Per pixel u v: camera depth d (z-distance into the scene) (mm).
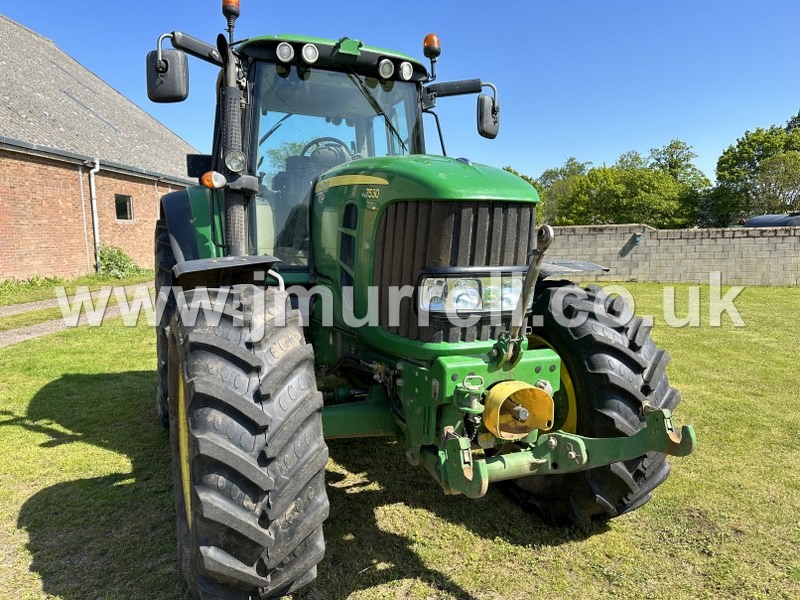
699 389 5160
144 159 17531
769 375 5621
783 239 13391
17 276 12133
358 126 3445
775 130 42250
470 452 2039
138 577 2432
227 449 1879
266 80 3205
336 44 3188
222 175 2625
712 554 2635
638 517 2967
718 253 13789
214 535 1876
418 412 2352
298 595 2326
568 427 2852
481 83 3566
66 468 3479
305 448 2002
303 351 2141
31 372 5637
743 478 3379
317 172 3338
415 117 3605
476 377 2221
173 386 2609
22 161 12180
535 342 3033
